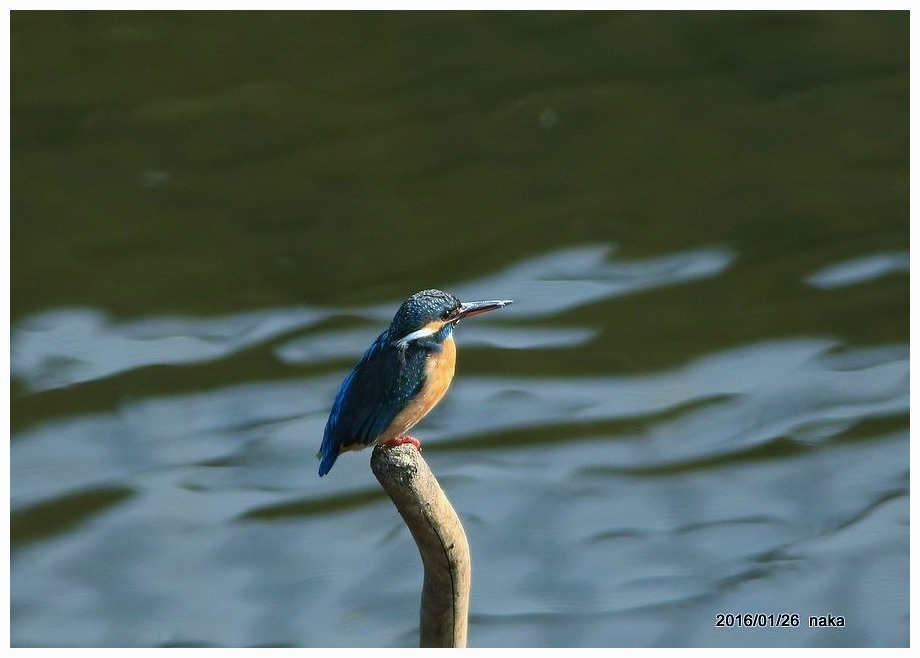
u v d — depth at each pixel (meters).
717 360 16.47
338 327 17.03
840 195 19.33
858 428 15.44
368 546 14.37
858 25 23.38
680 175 19.92
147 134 21.12
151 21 24.27
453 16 24.36
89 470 15.11
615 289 17.69
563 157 20.30
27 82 22.42
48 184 20.02
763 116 21.20
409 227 18.88
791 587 13.62
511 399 15.95
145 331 17.12
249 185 19.91
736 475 14.95
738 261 18.14
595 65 22.61
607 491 14.82
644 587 13.70
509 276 17.91
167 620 13.33
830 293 17.44
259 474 15.12
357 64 22.88
